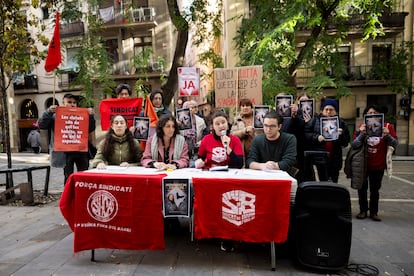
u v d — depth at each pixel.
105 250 3.67
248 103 4.69
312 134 4.64
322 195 3.07
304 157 4.45
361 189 5.08
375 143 4.90
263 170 3.57
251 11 16.70
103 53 9.72
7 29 6.44
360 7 7.46
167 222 4.25
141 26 20.08
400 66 13.83
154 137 4.10
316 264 3.11
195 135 5.17
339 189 3.06
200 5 9.48
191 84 6.86
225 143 3.84
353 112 18.53
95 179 3.29
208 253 3.57
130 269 3.18
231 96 5.40
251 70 5.26
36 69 24.59
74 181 3.35
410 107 17.45
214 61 10.84
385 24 17.17
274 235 3.07
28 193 6.05
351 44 18.08
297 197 3.18
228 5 16.78
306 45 8.47
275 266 3.22
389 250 3.71
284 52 6.79
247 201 3.09
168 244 3.85
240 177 3.17
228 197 3.12
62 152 5.73
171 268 3.20
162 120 4.02
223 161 3.84
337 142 4.93
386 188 8.04
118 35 20.44
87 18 9.48
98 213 3.29
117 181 3.25
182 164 3.92
